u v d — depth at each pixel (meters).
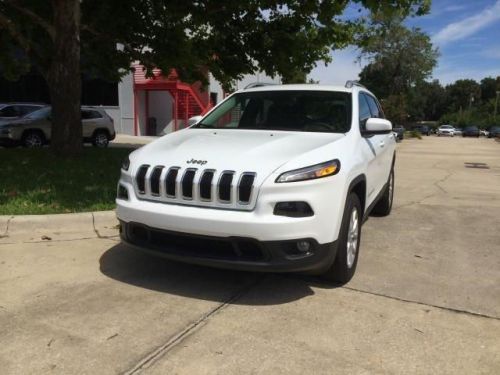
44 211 6.40
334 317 3.95
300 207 3.97
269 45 12.32
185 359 3.30
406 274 4.98
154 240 4.32
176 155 4.39
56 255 5.23
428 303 4.27
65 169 9.44
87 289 4.40
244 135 4.98
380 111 7.48
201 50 12.56
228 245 4.02
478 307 4.22
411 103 71.00
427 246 6.03
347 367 3.24
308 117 5.41
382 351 3.45
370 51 56.09
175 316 3.91
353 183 4.57
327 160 4.23
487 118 96.25
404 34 55.75
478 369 3.26
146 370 3.16
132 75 25.89
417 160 20.17
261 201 3.91
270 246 3.90
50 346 3.43
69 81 10.45
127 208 4.35
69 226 6.09
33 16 10.45
